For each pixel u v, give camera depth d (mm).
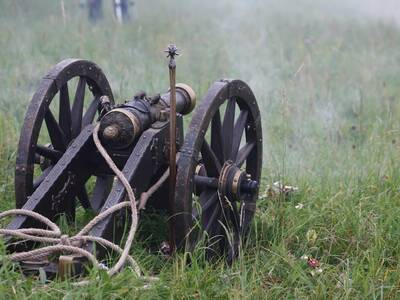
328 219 6332
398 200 6613
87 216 6129
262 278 5242
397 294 5156
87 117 6277
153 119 5621
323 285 5039
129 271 4727
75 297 4375
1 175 7156
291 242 5973
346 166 8047
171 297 4625
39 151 5793
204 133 5246
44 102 5512
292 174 7680
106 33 13617
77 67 5887
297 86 11102
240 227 5875
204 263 5273
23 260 4793
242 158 6020
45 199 5293
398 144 8422
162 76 11008
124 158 5527
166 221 6094
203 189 5625
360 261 5523
